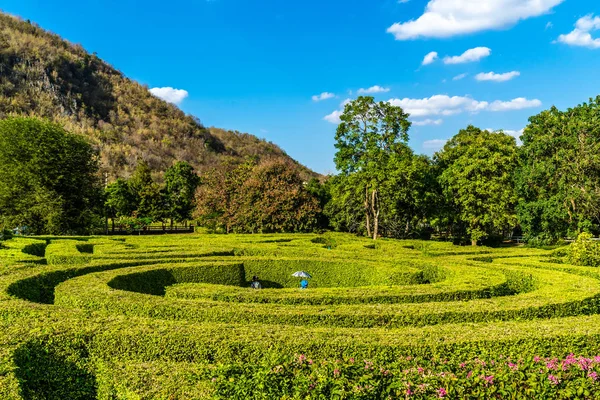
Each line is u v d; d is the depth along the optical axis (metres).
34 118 40.91
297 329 8.03
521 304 10.22
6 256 17.59
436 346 7.29
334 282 19.17
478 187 35.28
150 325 8.08
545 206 37.75
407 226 48.94
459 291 12.05
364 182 38.44
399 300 11.49
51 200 36.28
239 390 5.83
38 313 8.77
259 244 26.27
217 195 46.62
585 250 19.20
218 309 9.59
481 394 5.62
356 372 5.96
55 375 7.39
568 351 7.74
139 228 51.16
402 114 38.69
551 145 41.53
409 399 5.59
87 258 17.80
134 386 6.45
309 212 44.16
